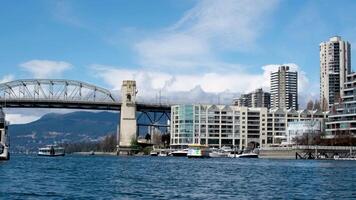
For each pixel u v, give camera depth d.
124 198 61.22
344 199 62.34
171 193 68.38
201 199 61.75
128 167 152.38
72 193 66.00
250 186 81.44
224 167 156.00
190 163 195.62
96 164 176.50
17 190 68.31
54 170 125.25
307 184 85.94
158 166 162.25
